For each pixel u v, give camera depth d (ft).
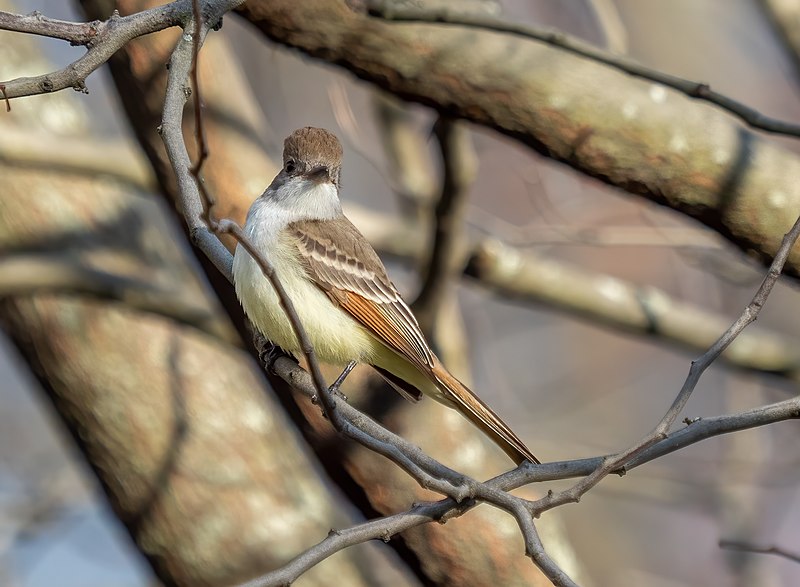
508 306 66.28
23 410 57.88
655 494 48.37
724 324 43.68
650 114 32.12
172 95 25.55
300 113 52.95
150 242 42.29
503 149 61.67
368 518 34.86
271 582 21.66
